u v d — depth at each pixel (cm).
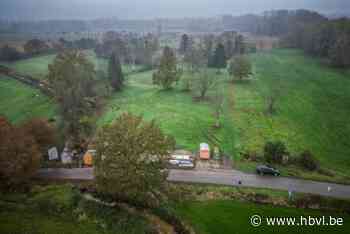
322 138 5578
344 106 7206
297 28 15575
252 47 14925
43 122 4631
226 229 3203
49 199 3369
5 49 12488
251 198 3712
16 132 3709
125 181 3078
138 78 10619
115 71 8675
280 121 6328
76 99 5991
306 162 4428
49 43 16838
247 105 7288
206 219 3356
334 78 9438
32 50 13462
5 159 3312
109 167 3127
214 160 4675
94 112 6800
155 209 3366
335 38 11806
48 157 4553
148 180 3156
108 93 8312
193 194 3784
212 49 13675
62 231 2886
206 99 7838
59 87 6341
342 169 4484
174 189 3828
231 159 4706
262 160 4644
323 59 12206
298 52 14138
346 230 3194
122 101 7781
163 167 3391
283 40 15925
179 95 8262
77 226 2981
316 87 8675
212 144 5247
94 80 8056
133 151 3147
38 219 3039
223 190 3831
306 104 7375
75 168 4366
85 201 3388
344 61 10500
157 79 8650
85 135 5391
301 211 3519
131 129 3322
